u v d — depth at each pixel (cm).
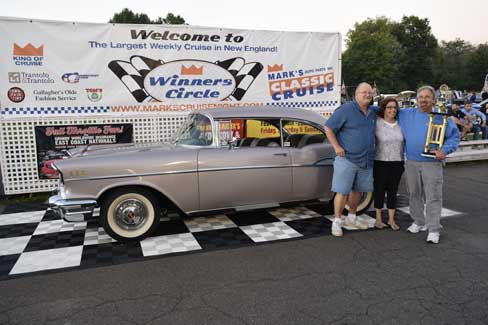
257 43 740
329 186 509
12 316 292
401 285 333
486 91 1719
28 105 629
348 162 439
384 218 523
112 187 423
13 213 558
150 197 442
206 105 726
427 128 427
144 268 372
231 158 458
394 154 458
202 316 288
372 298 312
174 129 711
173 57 693
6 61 611
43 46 625
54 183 652
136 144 518
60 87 641
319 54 789
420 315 287
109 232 431
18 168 633
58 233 473
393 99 448
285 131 493
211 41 710
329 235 459
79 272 365
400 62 6019
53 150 648
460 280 342
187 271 365
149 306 303
